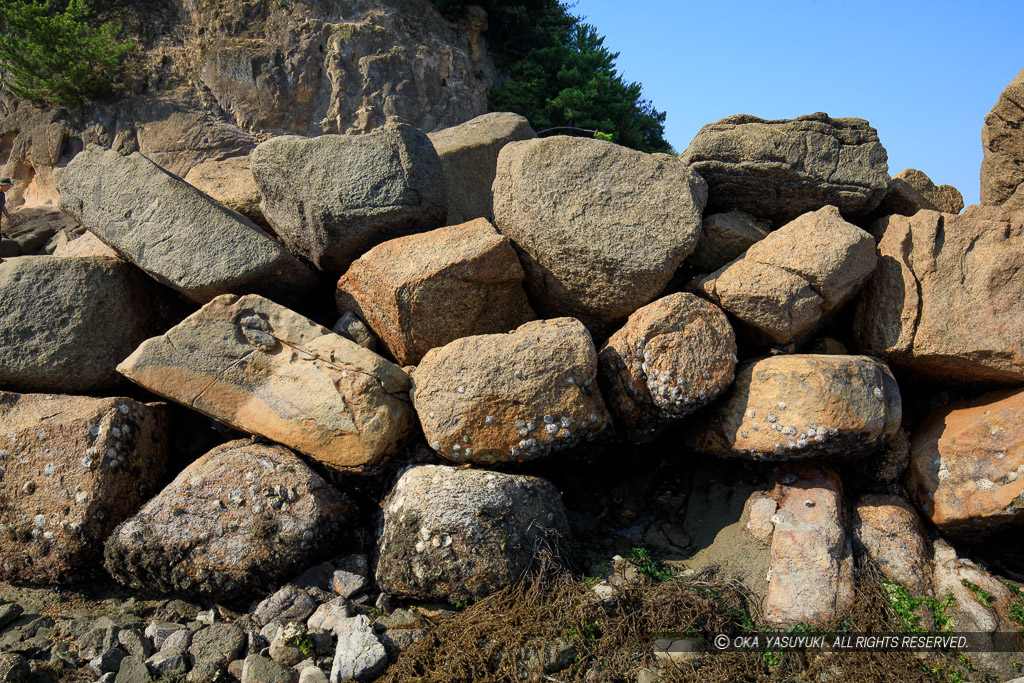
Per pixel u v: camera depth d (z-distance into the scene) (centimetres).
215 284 424
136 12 1225
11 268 436
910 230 427
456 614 337
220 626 339
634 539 398
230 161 602
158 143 1111
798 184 455
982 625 338
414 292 396
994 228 412
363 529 388
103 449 380
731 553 374
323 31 1213
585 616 328
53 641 341
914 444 406
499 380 362
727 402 387
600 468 442
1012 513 357
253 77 1157
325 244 455
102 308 441
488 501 343
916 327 405
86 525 369
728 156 457
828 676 316
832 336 447
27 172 1184
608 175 423
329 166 439
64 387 433
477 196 562
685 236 411
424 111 1252
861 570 356
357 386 378
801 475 389
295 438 391
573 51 1561
